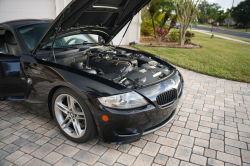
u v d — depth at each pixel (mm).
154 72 2654
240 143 2465
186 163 2104
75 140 2326
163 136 2562
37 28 3027
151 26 14836
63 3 7348
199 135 2607
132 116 1988
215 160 2160
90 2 2309
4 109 3111
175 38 13164
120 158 2141
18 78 2662
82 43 3457
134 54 3320
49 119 2857
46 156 2131
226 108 3408
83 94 2000
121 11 2955
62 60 2660
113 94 1954
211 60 7547
